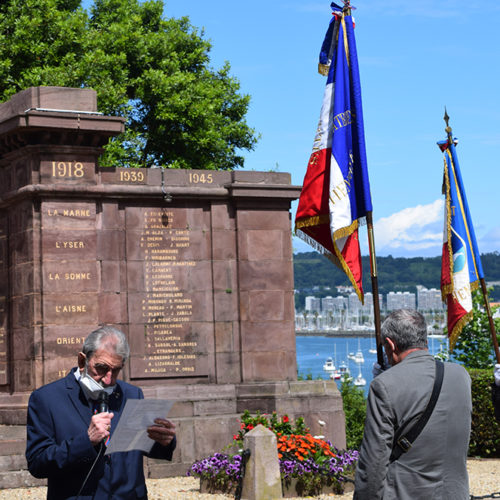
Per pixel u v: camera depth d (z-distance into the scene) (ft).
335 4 36.24
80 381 18.40
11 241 51.65
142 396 19.40
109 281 51.16
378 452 16.89
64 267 49.83
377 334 29.86
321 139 36.06
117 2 110.42
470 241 49.98
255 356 53.88
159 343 52.21
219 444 50.01
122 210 52.29
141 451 18.52
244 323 53.98
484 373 59.41
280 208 55.67
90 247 50.55
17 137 49.93
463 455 17.63
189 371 52.54
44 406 18.22
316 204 35.70
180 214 53.62
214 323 53.47
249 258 54.60
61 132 49.80
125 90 96.58
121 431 17.26
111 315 50.96
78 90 51.06
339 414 53.47
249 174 55.06
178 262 53.16
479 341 78.64
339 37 35.73
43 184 49.60
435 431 17.25
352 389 79.46
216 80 114.32
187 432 49.44
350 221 34.22
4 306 51.93
